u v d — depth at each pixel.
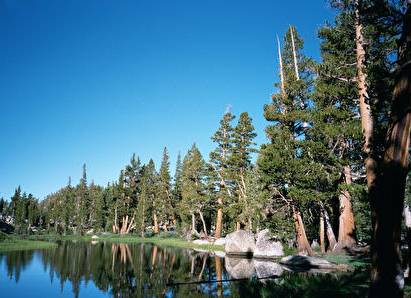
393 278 7.37
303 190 28.05
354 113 25.92
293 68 36.62
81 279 25.98
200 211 65.62
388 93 14.53
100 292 21.22
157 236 84.56
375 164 16.67
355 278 15.28
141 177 99.06
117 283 23.81
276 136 32.16
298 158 29.69
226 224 67.69
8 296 20.58
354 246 28.44
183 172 74.00
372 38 17.95
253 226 48.97
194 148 69.00
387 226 7.50
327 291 13.50
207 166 61.31
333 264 25.05
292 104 32.88
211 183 59.88
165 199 84.44
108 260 37.78
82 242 71.94
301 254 30.83
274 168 30.22
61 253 45.81
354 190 25.53
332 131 24.97
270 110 33.38
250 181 48.97
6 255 42.75
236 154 54.81
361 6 12.68
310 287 14.21
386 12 11.63
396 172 7.52
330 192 27.64
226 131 59.94
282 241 38.19
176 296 18.59
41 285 23.77
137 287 22.08
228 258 38.28
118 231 99.19
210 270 28.42
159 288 21.38
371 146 14.94
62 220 103.50
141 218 86.94
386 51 17.03
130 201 100.25
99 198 103.25
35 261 37.06
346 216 29.38
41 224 116.94
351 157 26.77
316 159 28.44
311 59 26.91
